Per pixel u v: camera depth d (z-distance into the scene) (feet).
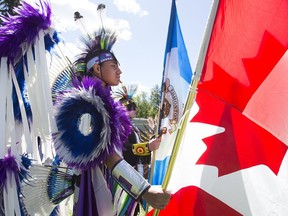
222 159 5.57
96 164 4.46
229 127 5.53
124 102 11.59
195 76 4.99
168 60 7.38
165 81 7.46
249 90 5.31
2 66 4.75
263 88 5.26
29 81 4.72
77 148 4.38
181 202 5.60
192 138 5.76
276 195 5.27
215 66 5.25
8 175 4.63
